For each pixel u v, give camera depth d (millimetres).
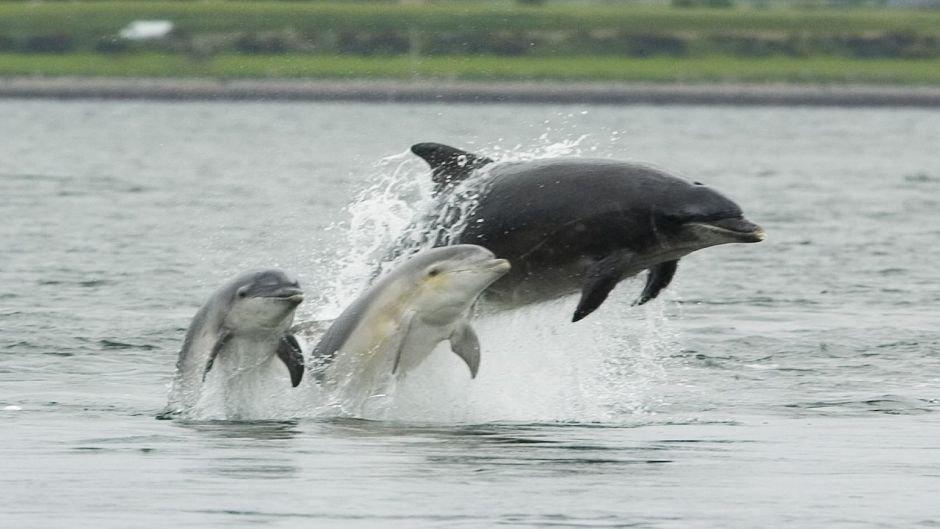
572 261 56719
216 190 146125
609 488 43969
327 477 44969
